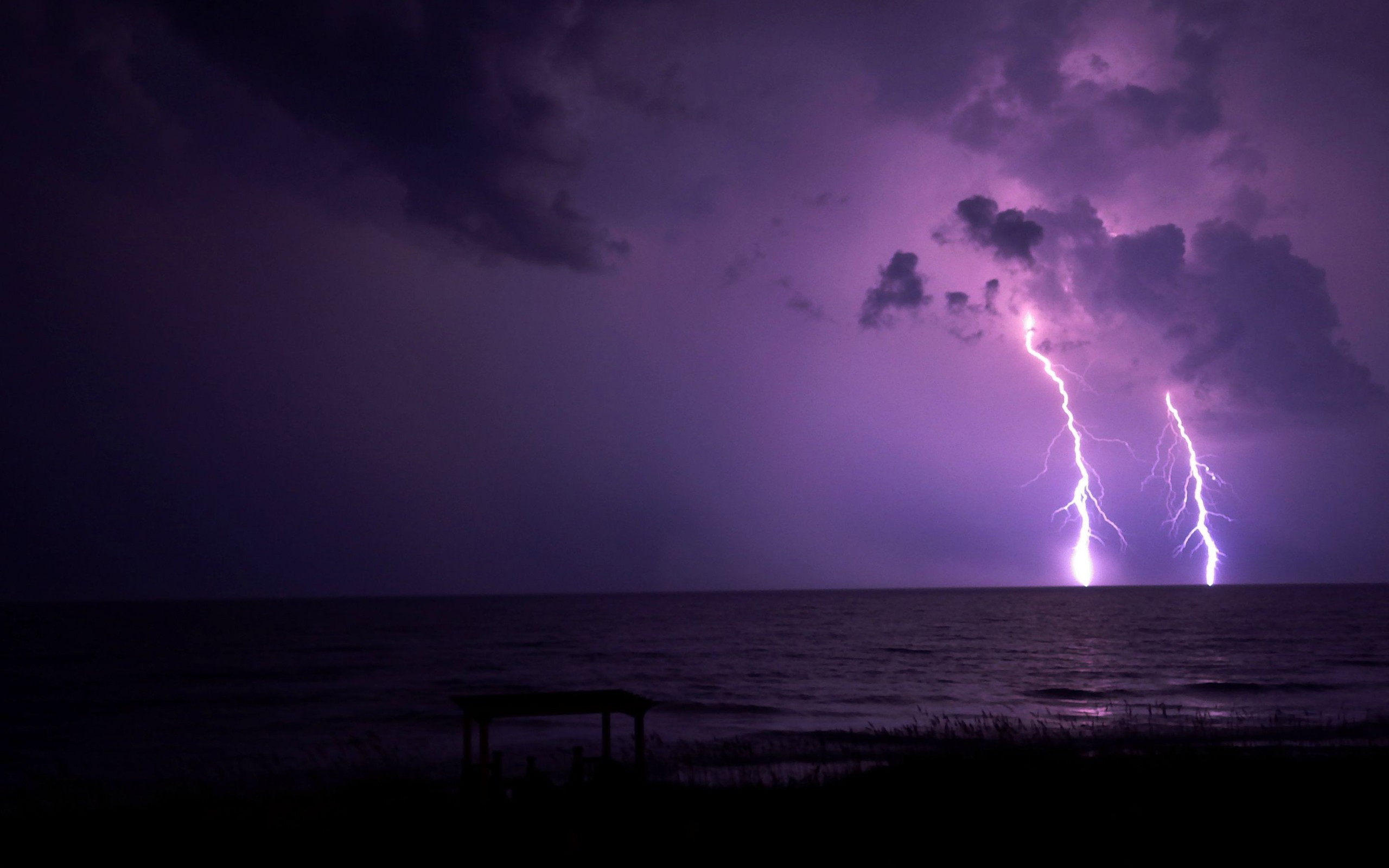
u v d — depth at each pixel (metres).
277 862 13.47
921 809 15.76
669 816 12.71
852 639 87.88
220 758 26.98
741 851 12.90
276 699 43.66
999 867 12.34
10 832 15.43
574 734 30.47
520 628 118.00
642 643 84.81
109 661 68.88
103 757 27.75
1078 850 13.22
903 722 32.25
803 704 38.34
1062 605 183.88
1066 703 37.09
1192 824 14.63
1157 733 26.34
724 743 26.25
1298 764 19.45
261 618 158.75
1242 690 40.38
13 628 126.62
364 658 69.50
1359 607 150.25
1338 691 39.62
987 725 29.20
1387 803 15.89
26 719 37.34
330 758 25.97
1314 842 13.54
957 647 73.94
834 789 17.70
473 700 12.80
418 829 14.57
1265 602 184.50
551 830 12.12
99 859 13.87
